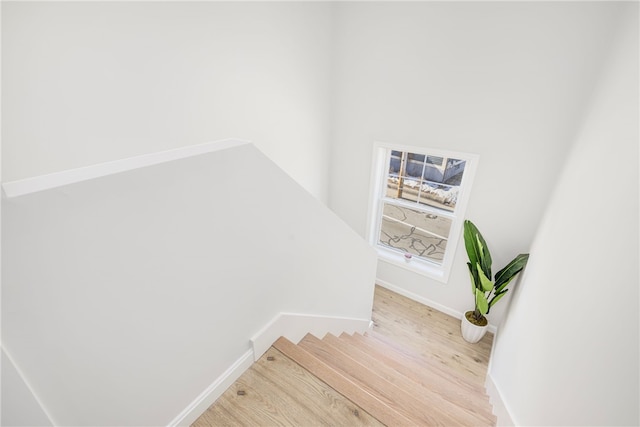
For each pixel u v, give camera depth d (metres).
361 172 3.46
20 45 1.23
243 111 2.33
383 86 2.94
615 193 1.29
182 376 1.17
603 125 1.63
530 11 2.12
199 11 1.84
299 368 1.50
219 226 1.15
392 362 2.18
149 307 0.98
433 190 3.21
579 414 1.18
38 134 1.35
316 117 3.16
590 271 1.34
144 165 0.86
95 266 0.80
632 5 1.64
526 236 2.68
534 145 2.40
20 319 0.69
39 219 0.67
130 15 1.54
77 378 0.83
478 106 2.54
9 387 0.70
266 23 2.29
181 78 1.85
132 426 1.03
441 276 3.36
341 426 1.24
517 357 2.02
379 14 2.71
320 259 1.89
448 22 2.44
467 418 1.57
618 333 1.05
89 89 1.47
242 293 1.36
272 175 1.34
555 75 2.17
